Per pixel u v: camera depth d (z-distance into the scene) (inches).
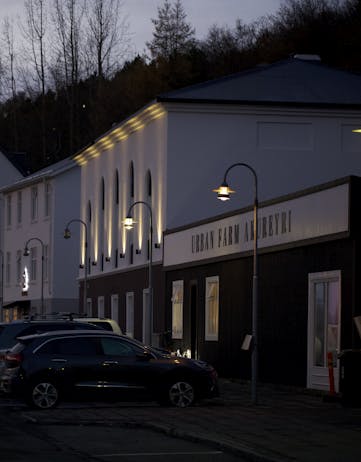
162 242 1688.0
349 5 2723.9
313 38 2763.3
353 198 976.9
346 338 992.2
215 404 969.5
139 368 938.1
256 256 973.2
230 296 1350.9
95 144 2182.6
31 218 2787.9
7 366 948.0
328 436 692.7
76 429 776.9
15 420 848.9
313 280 1074.1
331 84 1775.3
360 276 979.3
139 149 1894.7
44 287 2655.0
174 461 590.6
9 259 2984.7
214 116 1712.6
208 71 3085.6
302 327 1104.8
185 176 1707.7
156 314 1723.7
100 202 2206.0
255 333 964.6
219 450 646.5
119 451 640.4
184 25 3117.6
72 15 3656.5
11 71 3939.5
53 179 2603.3
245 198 1712.6
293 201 1123.3
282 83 1760.6
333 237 1012.5
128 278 1948.8
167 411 903.1
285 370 1151.0
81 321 1222.3
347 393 927.7
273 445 640.4
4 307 2869.1
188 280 1549.0
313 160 1726.1
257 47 3029.0
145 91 3137.3
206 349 1448.1
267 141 1721.2
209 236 1430.9
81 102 3663.9
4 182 3277.6
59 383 930.7
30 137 3855.8
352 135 1738.4
